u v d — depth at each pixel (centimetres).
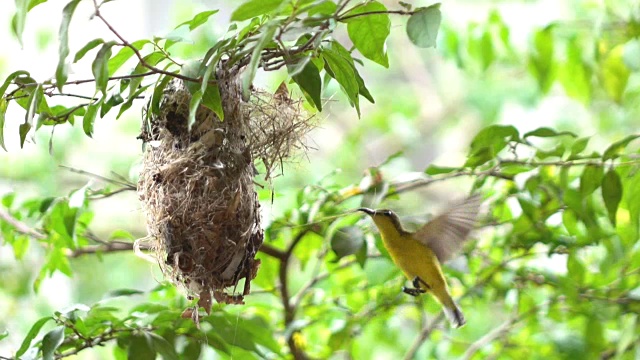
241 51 548
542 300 1029
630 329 866
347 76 566
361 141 1686
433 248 734
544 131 755
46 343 635
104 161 1470
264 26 518
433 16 520
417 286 734
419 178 786
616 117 1541
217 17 1508
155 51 577
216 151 650
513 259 907
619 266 913
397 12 538
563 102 1566
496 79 1581
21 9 505
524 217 845
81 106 611
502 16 1091
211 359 857
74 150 1454
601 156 747
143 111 675
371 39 574
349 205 865
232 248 654
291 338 868
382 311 946
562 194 783
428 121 1850
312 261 1077
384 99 1761
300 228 808
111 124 1509
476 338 1197
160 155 665
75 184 1441
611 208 725
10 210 880
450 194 1477
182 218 646
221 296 662
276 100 689
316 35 538
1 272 1163
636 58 1009
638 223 759
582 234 925
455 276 901
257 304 870
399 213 849
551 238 855
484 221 858
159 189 658
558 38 1071
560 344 923
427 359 1025
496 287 936
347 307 939
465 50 1127
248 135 668
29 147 1350
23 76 607
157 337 689
